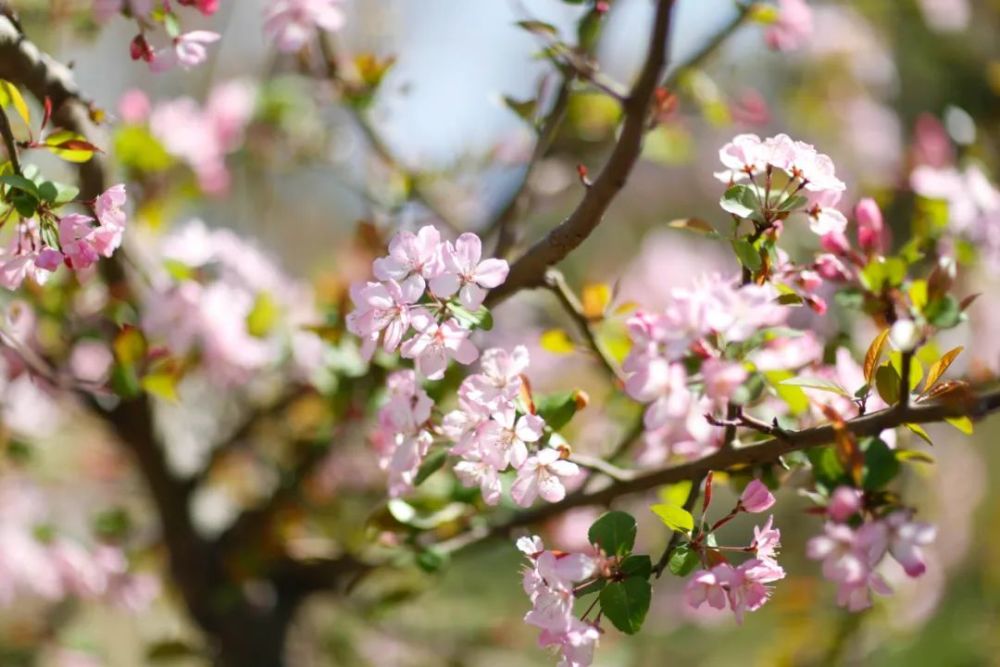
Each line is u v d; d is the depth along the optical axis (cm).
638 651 314
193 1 198
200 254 226
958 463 367
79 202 188
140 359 213
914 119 397
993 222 210
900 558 179
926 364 197
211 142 240
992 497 389
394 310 185
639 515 287
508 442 185
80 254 187
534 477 185
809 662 267
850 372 198
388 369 214
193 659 252
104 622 311
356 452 244
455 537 213
